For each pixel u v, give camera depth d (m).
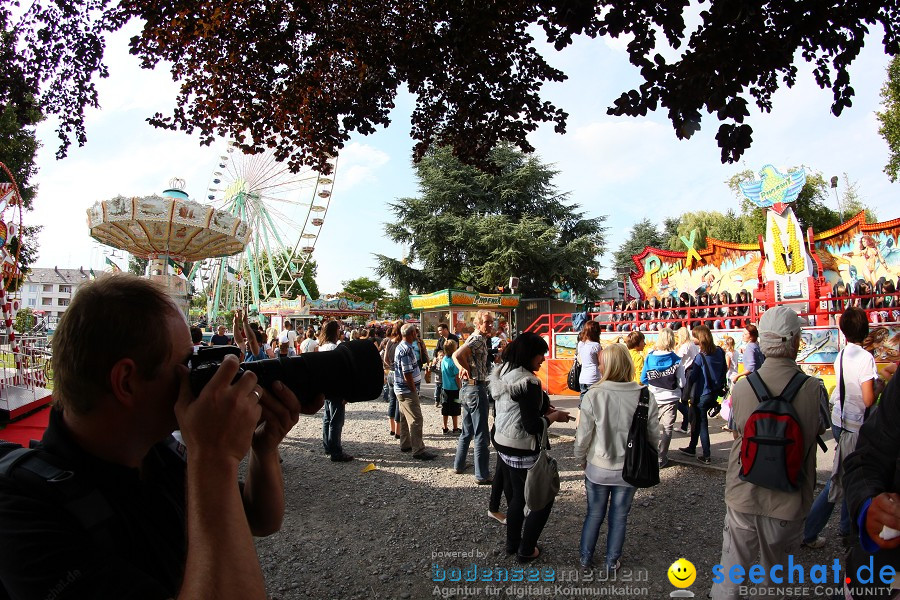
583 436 3.47
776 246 12.85
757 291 12.35
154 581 0.77
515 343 3.75
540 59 3.09
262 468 1.13
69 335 0.83
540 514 3.57
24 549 0.73
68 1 3.18
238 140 3.69
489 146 3.62
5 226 7.23
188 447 0.77
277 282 31.52
